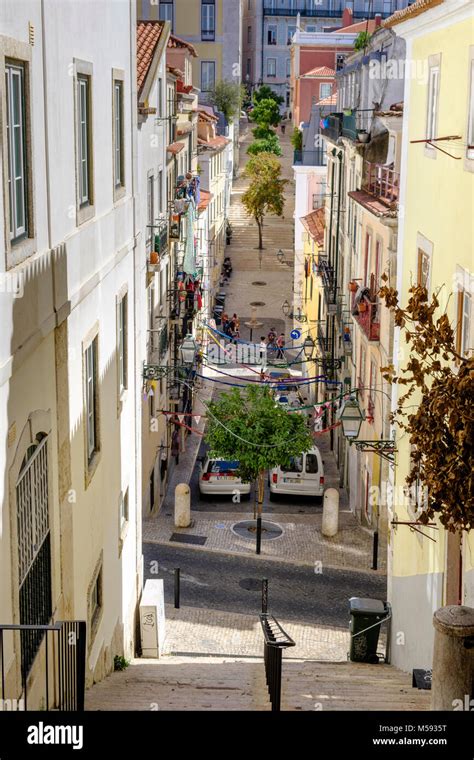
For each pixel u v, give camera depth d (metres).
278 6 143.25
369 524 35.97
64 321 14.30
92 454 17.58
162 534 35.12
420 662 18.84
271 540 34.81
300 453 36.16
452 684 11.25
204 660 23.39
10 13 11.09
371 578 31.52
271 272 86.12
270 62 145.12
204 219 64.38
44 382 13.38
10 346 11.11
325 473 44.75
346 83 48.88
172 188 44.19
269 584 30.70
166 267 41.75
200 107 85.81
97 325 17.39
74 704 13.48
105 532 18.83
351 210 41.00
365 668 21.19
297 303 70.12
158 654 23.91
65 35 14.24
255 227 94.88
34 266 12.34
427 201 19.14
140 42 37.09
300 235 69.12
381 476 32.91
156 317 37.94
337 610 28.84
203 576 31.17
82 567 16.14
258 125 117.69
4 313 10.83
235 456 35.53
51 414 13.88
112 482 19.62
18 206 11.94
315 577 31.45
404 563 21.11
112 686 17.14
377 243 33.50
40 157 12.70
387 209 30.72
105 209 18.16
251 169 89.81
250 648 25.75
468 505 11.41
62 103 14.09
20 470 12.05
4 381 10.82
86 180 16.66
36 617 13.04
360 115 39.62
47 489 13.73
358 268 38.22
